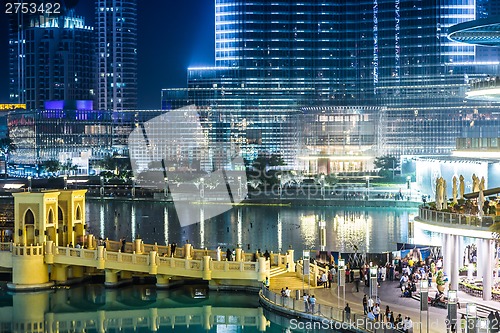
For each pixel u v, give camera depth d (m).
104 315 108.06
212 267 114.75
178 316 106.94
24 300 115.50
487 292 94.50
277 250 184.25
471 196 103.50
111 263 119.25
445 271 101.31
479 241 103.25
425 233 185.25
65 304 113.06
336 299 100.88
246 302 111.75
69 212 127.00
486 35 118.19
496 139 110.12
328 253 121.88
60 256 121.19
